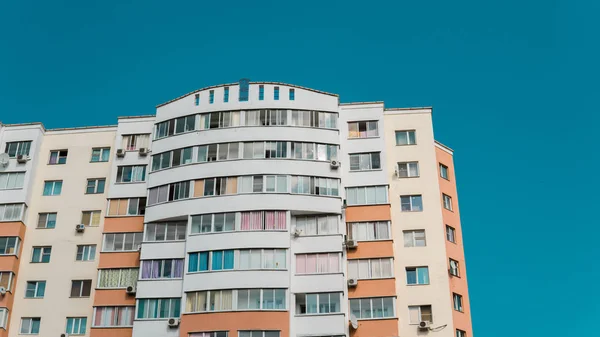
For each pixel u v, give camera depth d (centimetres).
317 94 5650
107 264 5334
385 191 5369
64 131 5906
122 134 5819
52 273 5375
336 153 5466
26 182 5634
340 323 4838
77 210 5600
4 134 5838
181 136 5566
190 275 5038
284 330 4794
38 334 5162
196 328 4856
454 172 5653
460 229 5422
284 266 5003
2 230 5456
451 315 4947
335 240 5144
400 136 5638
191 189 5328
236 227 5134
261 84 5656
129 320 5131
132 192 5578
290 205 5200
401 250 5203
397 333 4862
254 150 5409
